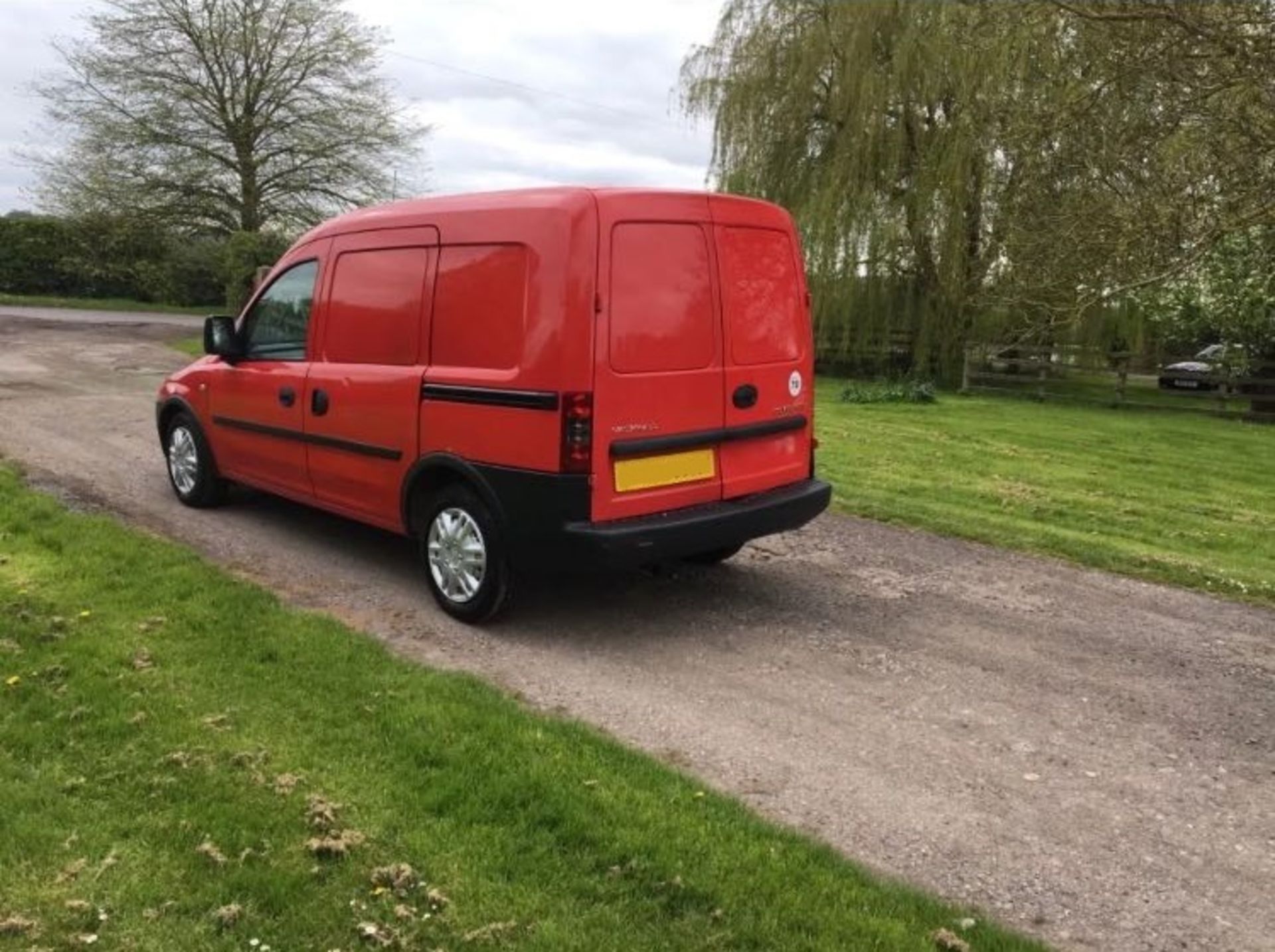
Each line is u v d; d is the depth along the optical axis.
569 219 4.70
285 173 32.84
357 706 4.07
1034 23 10.98
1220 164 9.71
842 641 5.29
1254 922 3.04
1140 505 9.75
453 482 5.36
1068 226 11.54
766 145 23.88
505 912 2.83
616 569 4.82
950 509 8.65
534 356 4.77
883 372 23.77
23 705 3.93
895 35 22.34
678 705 4.41
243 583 5.56
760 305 5.53
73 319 28.02
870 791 3.71
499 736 3.86
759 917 2.86
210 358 7.36
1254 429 17.56
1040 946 2.83
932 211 21.48
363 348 5.76
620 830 3.24
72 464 8.65
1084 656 5.19
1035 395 21.16
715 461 5.32
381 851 3.09
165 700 4.04
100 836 3.09
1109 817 3.61
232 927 2.72
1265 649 5.39
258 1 31.59
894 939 2.79
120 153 31.44
